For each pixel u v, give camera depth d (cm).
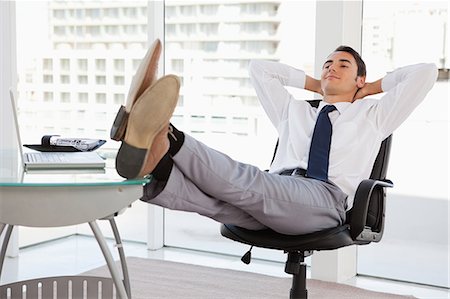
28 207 192
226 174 228
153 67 200
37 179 198
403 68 287
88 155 246
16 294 253
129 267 399
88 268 399
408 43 369
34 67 446
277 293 355
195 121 426
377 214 254
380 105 280
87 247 449
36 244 453
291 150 289
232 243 431
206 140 423
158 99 194
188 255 431
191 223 442
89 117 455
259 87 308
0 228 196
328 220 248
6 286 250
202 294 351
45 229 457
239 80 410
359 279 385
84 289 261
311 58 389
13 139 432
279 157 293
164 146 208
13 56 423
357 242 252
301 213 241
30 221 193
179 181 224
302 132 289
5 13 420
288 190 240
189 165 221
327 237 243
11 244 421
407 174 374
